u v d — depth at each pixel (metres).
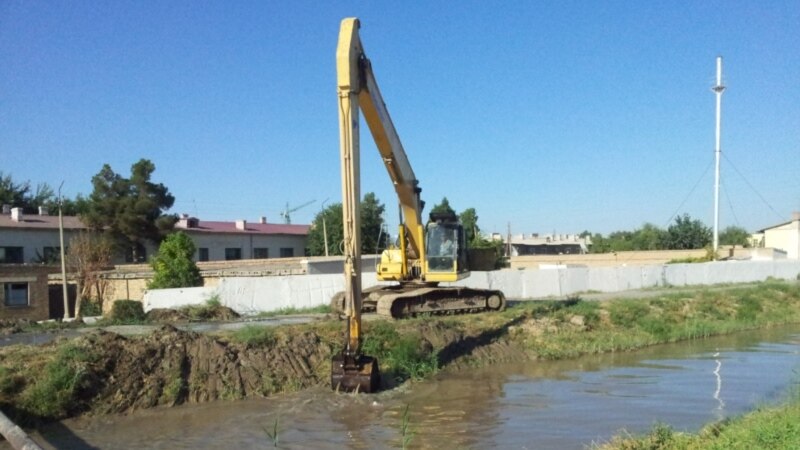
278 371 15.07
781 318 29.05
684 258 54.09
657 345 22.27
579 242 104.94
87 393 12.76
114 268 40.91
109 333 14.50
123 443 10.95
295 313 26.72
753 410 12.20
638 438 10.30
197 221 56.19
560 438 10.95
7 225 44.00
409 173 20.28
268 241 59.06
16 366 12.85
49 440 11.16
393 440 10.98
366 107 15.47
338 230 59.38
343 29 14.07
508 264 58.25
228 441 10.99
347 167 13.80
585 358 19.67
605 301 27.12
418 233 22.20
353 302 14.21
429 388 15.27
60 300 39.53
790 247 67.44
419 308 22.67
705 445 9.26
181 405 13.43
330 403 13.60
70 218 50.28
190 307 25.97
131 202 48.66
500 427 11.71
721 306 29.02
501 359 19.05
